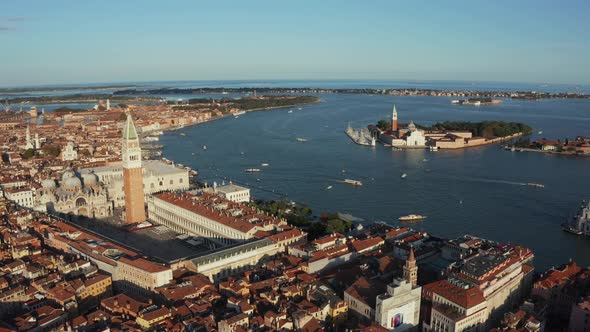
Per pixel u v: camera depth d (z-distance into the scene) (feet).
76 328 593.01
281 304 652.48
